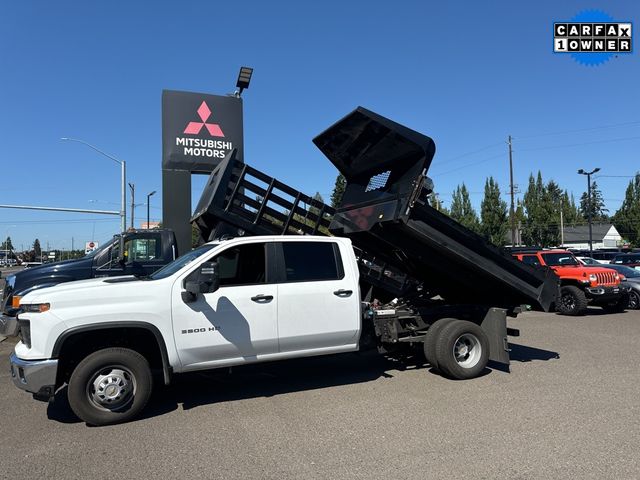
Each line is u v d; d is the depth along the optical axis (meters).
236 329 5.55
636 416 5.02
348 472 3.83
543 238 63.69
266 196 7.63
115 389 5.02
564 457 4.03
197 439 4.60
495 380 6.57
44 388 4.85
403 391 6.09
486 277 7.11
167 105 14.96
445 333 6.64
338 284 6.18
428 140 6.07
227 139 15.42
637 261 24.36
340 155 7.33
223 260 5.73
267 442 4.49
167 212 14.88
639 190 81.00
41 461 4.14
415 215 6.37
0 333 8.19
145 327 5.16
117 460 4.14
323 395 5.98
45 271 8.85
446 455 4.11
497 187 51.00
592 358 7.87
